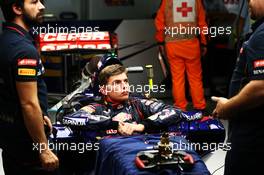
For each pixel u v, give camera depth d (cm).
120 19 814
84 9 877
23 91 262
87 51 611
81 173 380
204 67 799
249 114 264
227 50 786
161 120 353
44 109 283
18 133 275
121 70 373
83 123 356
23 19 271
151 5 888
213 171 464
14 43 263
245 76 271
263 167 266
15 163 285
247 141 267
